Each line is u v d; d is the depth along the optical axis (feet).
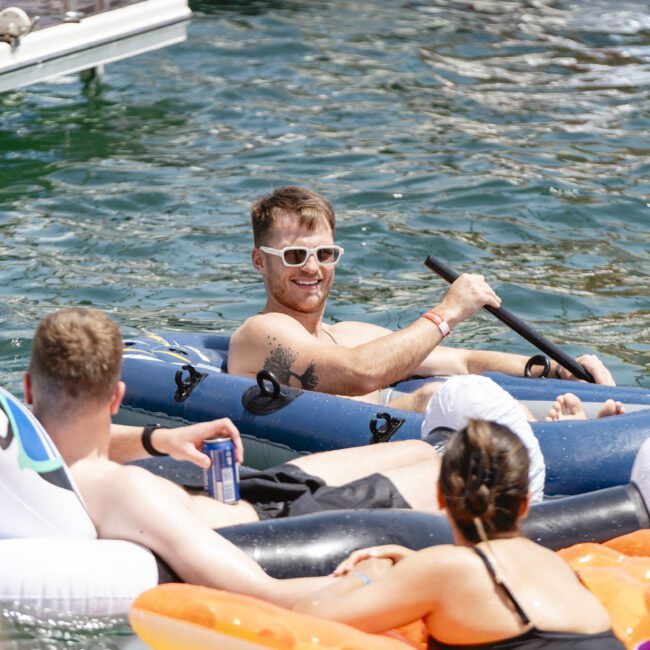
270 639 31.96
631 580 36.55
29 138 109.91
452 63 138.41
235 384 52.85
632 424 46.42
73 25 116.47
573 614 31.81
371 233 86.89
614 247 85.20
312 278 54.70
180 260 82.02
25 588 35.58
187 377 54.39
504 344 70.08
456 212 91.45
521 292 76.95
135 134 111.75
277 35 149.59
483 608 31.78
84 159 104.12
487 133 112.37
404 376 58.03
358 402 50.55
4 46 109.70
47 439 36.52
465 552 32.60
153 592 33.58
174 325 71.15
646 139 110.42
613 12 164.96
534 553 33.06
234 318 72.59
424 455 43.91
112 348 37.14
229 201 93.86
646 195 95.25
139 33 122.83
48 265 80.28
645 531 40.04
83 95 123.95
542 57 141.90
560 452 45.75
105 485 36.88
